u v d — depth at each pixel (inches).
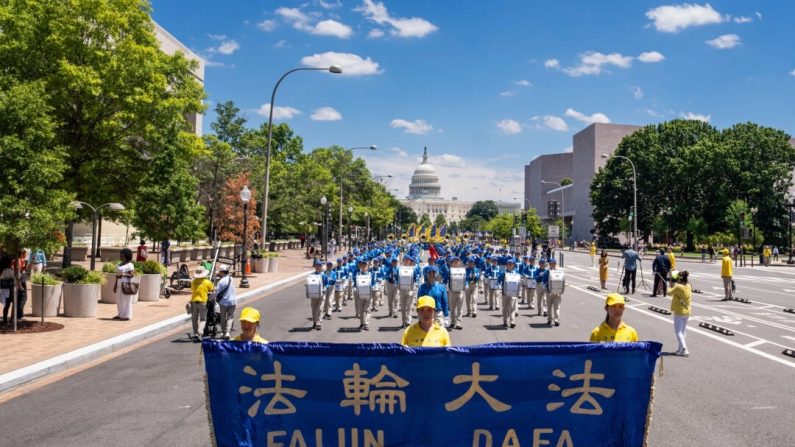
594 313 783.1
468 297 751.1
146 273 868.0
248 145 2541.8
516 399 214.4
